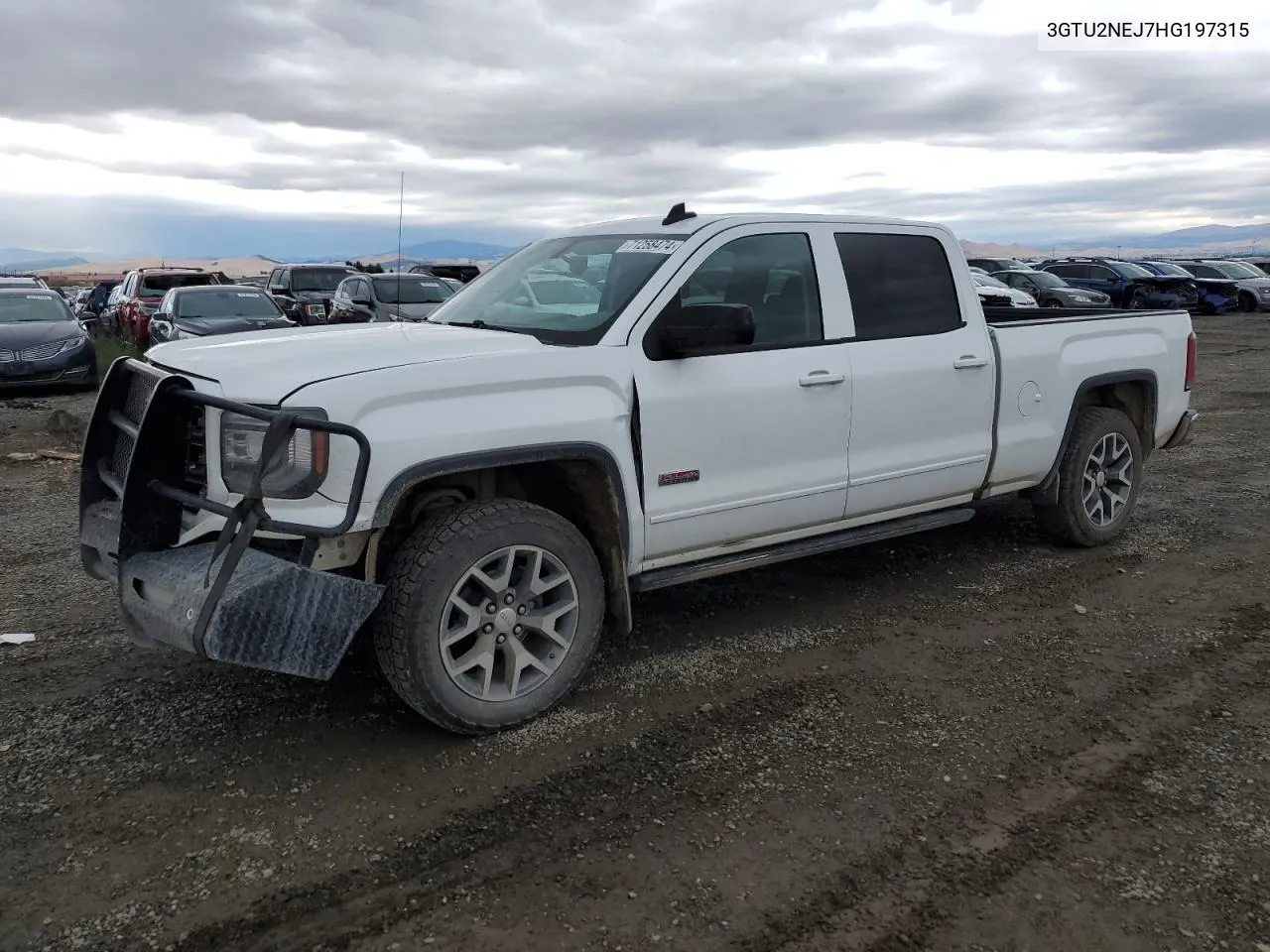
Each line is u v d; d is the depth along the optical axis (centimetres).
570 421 373
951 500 532
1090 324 584
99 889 278
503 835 304
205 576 321
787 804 322
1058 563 577
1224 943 257
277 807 319
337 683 413
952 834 306
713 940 258
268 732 370
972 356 514
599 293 426
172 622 321
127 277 2275
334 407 327
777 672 426
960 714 387
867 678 420
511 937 259
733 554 449
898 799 326
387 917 266
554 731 372
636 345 400
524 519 363
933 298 512
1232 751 357
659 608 507
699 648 455
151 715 384
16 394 1430
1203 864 290
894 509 503
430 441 342
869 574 560
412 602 342
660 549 416
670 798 326
